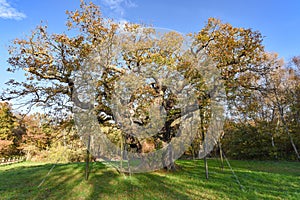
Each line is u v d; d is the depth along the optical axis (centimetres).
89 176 753
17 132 1930
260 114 1545
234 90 823
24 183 723
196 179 727
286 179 735
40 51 723
